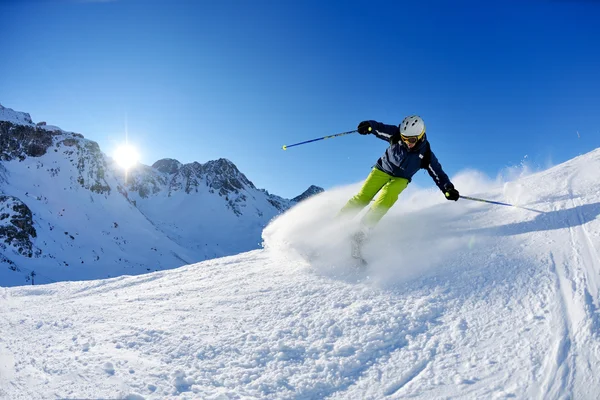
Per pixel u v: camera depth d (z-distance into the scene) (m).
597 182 4.53
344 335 2.97
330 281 3.91
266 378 2.62
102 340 3.29
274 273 4.53
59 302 5.06
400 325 2.96
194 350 2.99
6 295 5.71
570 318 2.60
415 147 4.28
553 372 2.26
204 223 142.50
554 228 3.82
